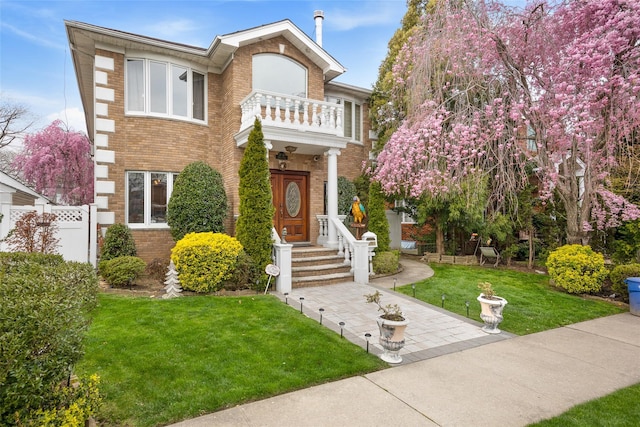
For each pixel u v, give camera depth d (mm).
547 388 4262
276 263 9062
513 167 7223
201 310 6797
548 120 6531
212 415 3514
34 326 2473
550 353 5418
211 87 12172
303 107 12031
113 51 10680
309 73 13039
